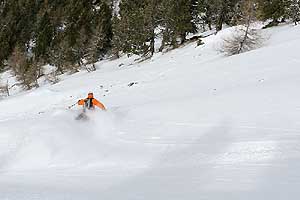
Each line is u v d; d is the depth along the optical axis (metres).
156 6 84.06
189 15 82.44
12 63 98.94
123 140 15.35
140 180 10.19
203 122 17.33
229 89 25.92
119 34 93.31
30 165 13.33
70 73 93.44
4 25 125.94
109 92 46.09
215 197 7.92
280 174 9.24
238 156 11.41
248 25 51.94
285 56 35.22
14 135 16.47
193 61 56.97
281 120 15.88
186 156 12.23
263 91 21.83
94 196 8.59
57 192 9.16
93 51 93.94
